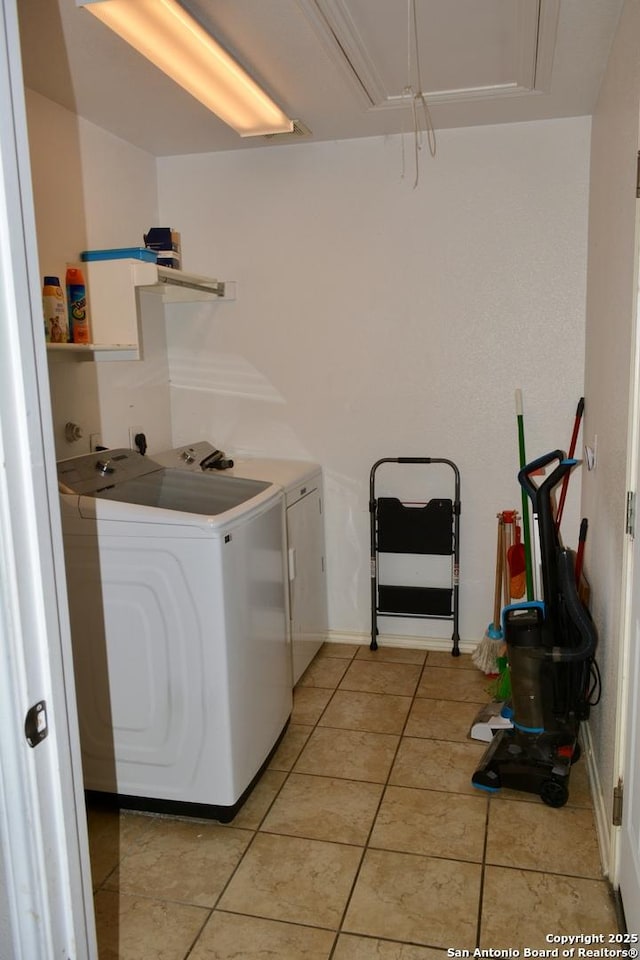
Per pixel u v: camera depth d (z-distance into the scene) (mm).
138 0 1757
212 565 2025
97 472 2391
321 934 1728
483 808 2191
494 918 1753
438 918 1759
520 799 2232
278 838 2090
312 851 2027
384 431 3264
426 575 3332
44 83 2414
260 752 2336
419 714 2770
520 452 2959
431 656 3305
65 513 2121
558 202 2926
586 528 2666
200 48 2023
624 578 1749
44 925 883
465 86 2537
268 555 2387
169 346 3438
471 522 3229
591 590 2553
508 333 3061
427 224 3072
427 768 2410
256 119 2594
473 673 3115
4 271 771
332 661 3275
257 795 2295
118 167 2998
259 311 3318
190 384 3443
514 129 2920
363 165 3100
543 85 2506
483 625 3305
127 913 1818
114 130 2916
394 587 3309
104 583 2125
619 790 1775
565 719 2254
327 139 3096
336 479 3354
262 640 2340
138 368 3178
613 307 2078
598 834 2037
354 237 3160
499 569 3020
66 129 2654
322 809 2213
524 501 2850
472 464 3188
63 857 899
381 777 2369
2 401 782
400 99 2639
